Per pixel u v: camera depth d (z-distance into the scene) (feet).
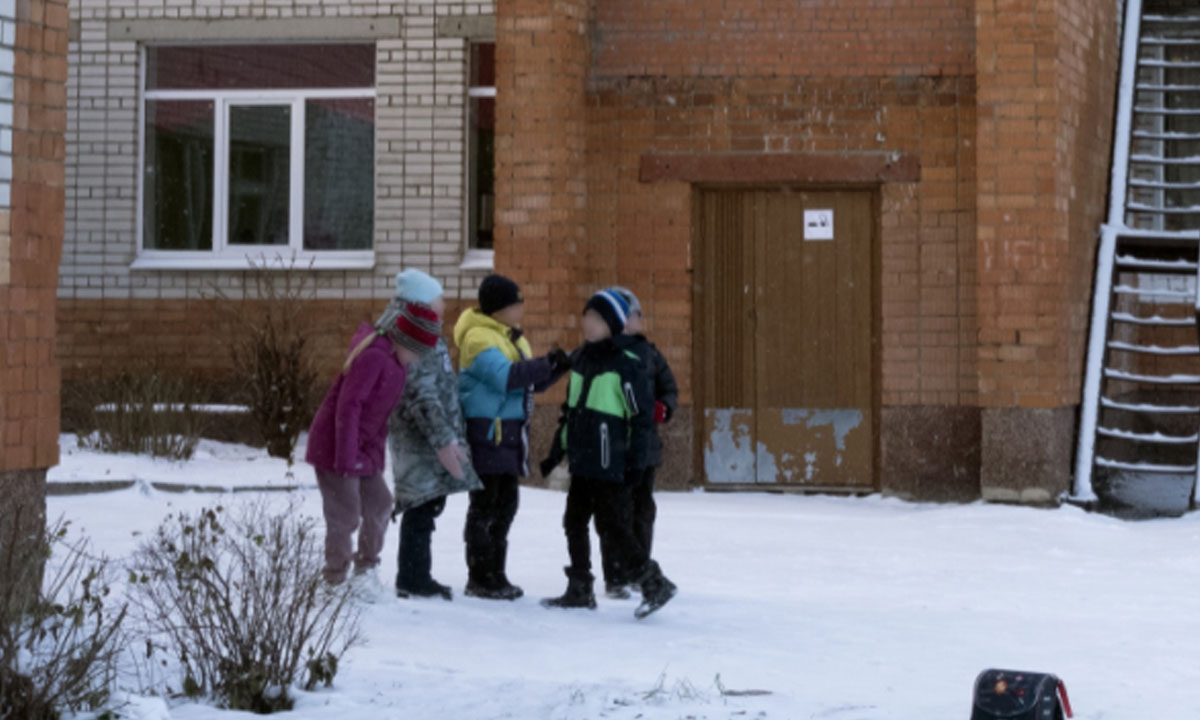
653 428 31.37
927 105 48.98
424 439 28.96
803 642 26.05
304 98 59.47
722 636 26.55
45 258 23.71
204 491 43.93
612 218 49.85
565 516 29.78
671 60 49.75
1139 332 56.08
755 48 49.60
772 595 31.53
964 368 48.39
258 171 59.77
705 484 49.88
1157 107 57.67
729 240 49.98
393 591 29.40
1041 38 46.88
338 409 27.66
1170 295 54.54
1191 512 46.91
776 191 49.85
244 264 58.18
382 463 28.35
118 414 49.60
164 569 22.06
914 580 33.83
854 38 49.34
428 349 28.32
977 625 27.94
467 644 25.04
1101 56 52.47
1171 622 28.66
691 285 49.75
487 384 29.76
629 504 28.94
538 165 48.67
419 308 28.32
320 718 19.08
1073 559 37.29
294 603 20.68
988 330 47.09
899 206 49.06
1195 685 22.31
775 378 49.70
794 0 49.55
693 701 20.02
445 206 58.03
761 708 19.61
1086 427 49.26
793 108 49.39
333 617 21.59
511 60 48.91
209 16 59.16
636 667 23.49
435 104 58.23
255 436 53.62
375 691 20.67
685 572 34.40
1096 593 32.24
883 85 49.14
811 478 49.65
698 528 40.93
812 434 49.60
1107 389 53.26
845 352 49.57
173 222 59.98
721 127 49.55
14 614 18.47
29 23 23.50
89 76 59.52
